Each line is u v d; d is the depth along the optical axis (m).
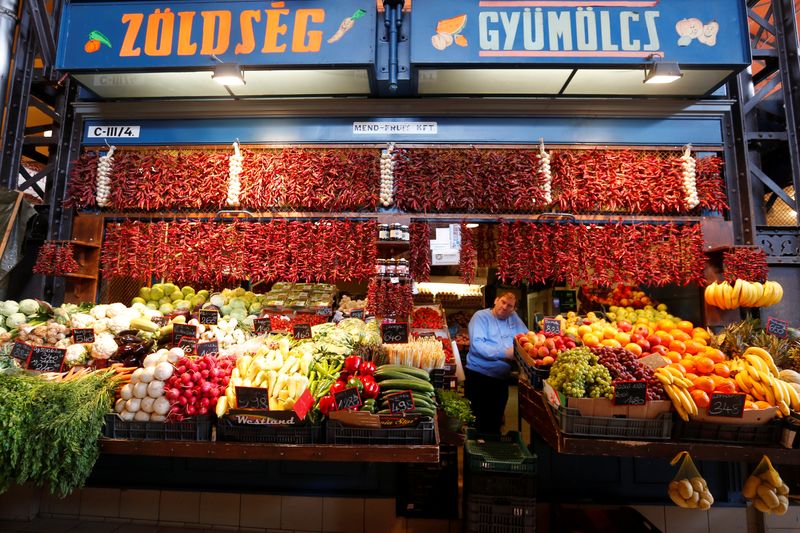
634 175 4.15
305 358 3.02
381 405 2.86
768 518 3.62
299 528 3.68
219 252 4.21
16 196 4.26
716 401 2.70
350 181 4.25
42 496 3.86
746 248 3.93
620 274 4.10
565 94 4.34
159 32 3.92
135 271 4.28
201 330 3.68
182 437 2.77
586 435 2.77
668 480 3.74
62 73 4.03
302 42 3.86
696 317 4.37
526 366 3.48
